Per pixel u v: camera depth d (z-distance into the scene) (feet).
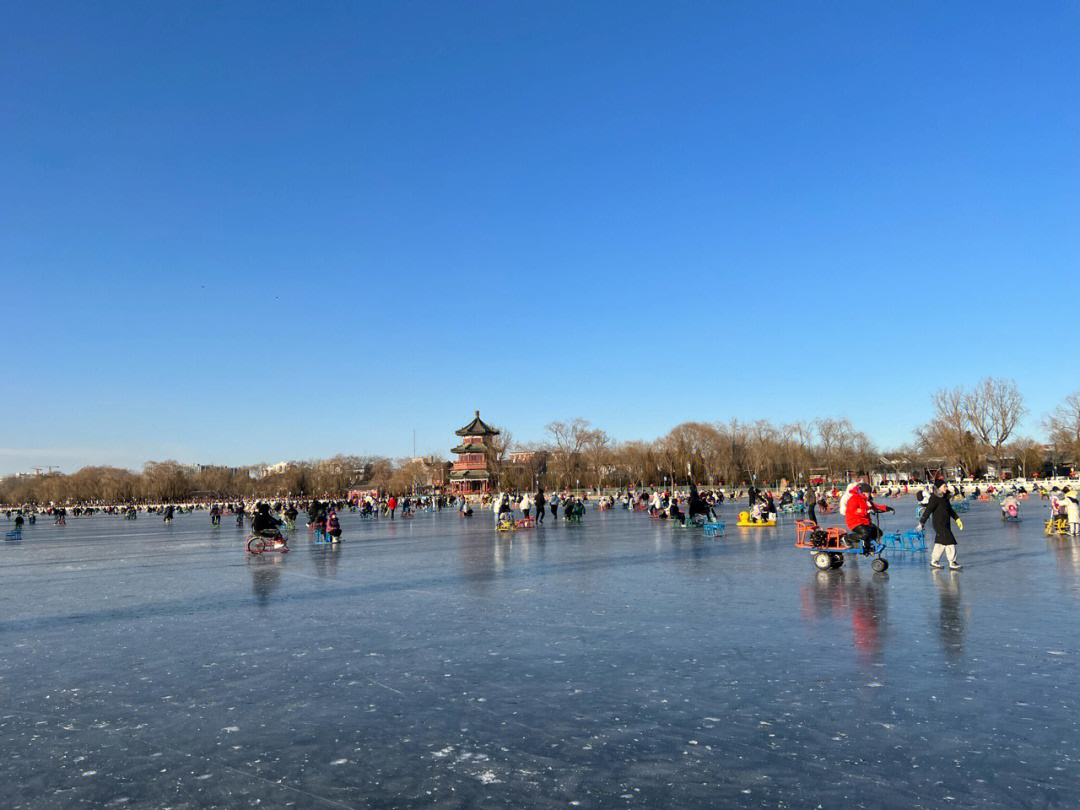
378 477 640.17
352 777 19.44
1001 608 41.22
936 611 40.50
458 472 437.99
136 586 62.28
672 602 46.11
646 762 19.95
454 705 25.39
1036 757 19.79
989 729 21.90
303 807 17.72
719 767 19.52
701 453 408.26
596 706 24.91
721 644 33.63
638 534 113.80
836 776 18.78
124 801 18.26
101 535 169.99
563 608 44.83
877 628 36.29
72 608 50.31
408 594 52.75
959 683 26.58
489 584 57.31
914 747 20.59
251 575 68.49
